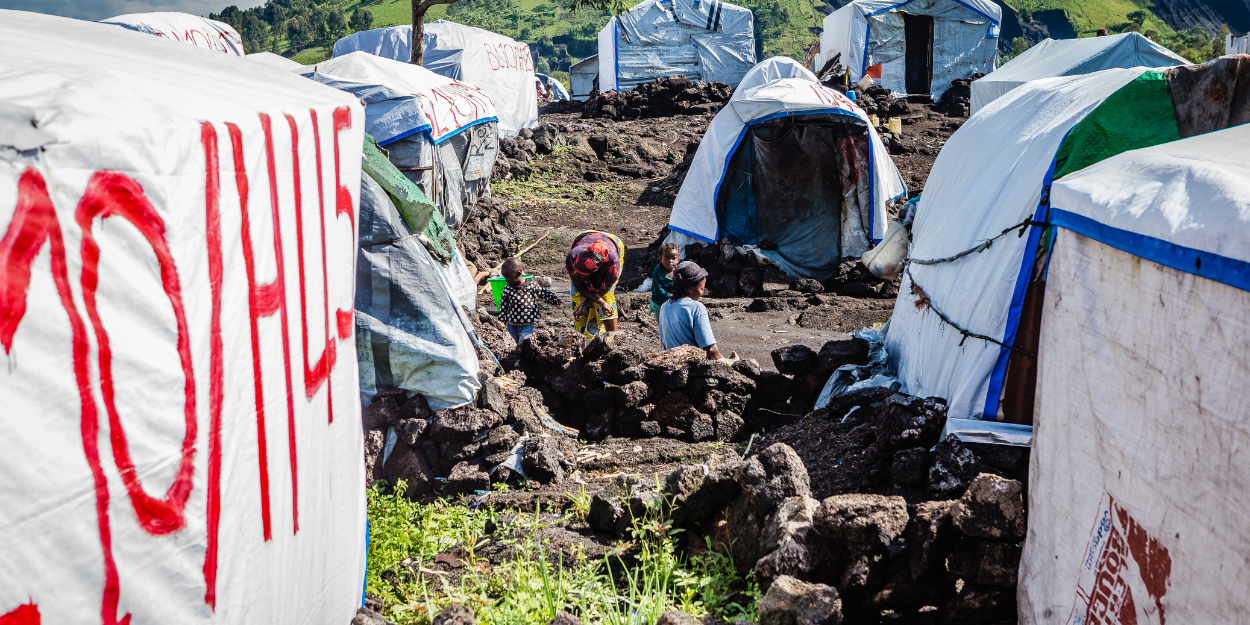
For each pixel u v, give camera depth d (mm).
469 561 3893
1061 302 2691
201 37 17391
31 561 1416
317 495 2693
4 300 1357
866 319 10633
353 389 3156
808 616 2746
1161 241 2049
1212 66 4086
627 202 18562
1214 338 1868
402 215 5098
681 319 6164
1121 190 2402
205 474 1919
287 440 2418
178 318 1804
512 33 123812
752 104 11930
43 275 1437
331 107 2912
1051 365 2746
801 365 6293
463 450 4883
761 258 12219
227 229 2029
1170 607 2004
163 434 1758
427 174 10664
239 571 2092
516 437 4988
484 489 4812
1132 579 2178
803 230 12430
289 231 2441
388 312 4910
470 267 10914
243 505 2119
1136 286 2221
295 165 2496
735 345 9406
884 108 23672
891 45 27250
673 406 5809
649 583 3391
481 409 5012
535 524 4141
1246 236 1729
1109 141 4199
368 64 11281
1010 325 4277
